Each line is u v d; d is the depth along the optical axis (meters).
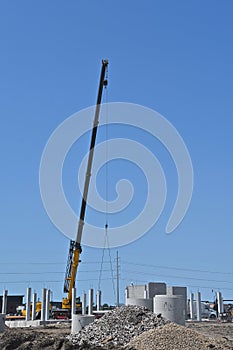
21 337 33.59
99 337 34.44
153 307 42.69
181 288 68.25
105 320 36.41
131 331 34.28
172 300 40.00
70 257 66.19
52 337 33.84
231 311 87.88
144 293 70.56
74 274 66.00
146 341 29.77
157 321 35.09
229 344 30.03
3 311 73.94
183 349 28.39
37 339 33.03
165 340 29.38
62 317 75.38
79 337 35.12
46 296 71.81
